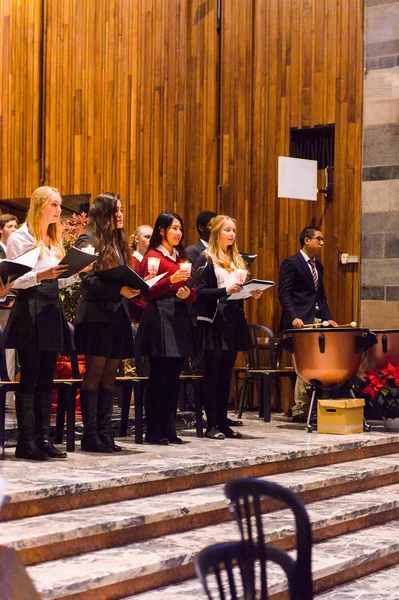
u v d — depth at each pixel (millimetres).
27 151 9961
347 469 5723
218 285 6156
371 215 8242
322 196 8422
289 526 4457
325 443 6062
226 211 8852
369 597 4152
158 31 9250
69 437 5367
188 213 9055
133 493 4508
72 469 4641
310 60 8516
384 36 8203
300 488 5078
